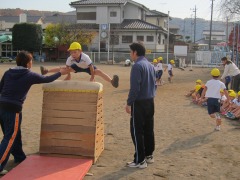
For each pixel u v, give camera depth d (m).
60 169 5.39
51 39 47.72
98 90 5.88
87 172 5.48
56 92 6.00
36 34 46.66
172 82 22.64
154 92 5.78
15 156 5.87
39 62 44.88
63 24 48.25
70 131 5.96
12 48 49.38
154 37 54.69
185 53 45.34
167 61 44.78
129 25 55.25
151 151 5.99
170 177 5.37
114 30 53.16
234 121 9.81
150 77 5.62
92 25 55.94
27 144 7.03
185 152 6.71
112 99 14.02
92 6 56.34
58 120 6.00
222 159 6.31
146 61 5.63
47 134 6.03
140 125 5.62
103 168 5.71
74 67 6.63
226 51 44.75
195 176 5.43
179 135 8.09
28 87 5.29
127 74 28.20
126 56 47.22
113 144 7.20
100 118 6.30
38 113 10.45
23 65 5.34
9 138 5.29
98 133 6.18
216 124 9.03
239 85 14.55
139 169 5.70
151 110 5.74
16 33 46.47
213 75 8.62
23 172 5.23
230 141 7.59
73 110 5.95
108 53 45.78
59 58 49.22
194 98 13.77
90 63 6.57
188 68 40.00
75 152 5.96
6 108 5.17
